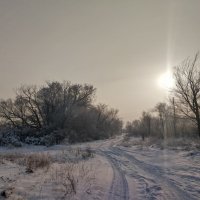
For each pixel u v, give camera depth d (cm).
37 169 1486
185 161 2031
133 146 4316
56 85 6881
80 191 1079
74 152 3020
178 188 1156
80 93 7319
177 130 5759
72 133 6406
